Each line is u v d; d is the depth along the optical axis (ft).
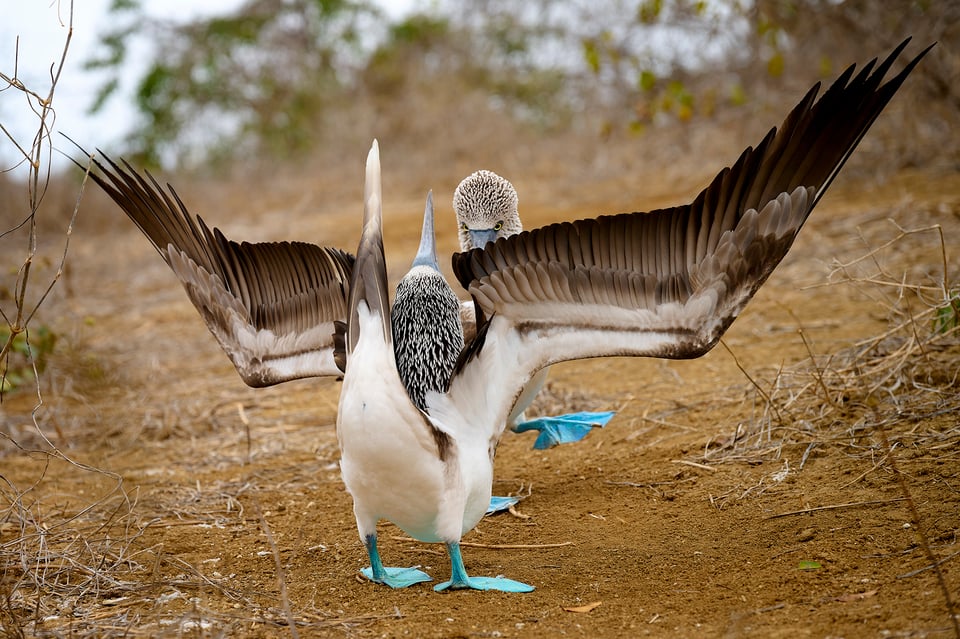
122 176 25.64
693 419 38.17
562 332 24.22
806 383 37.68
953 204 60.49
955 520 26.40
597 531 30.25
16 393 50.55
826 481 30.78
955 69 71.05
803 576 24.99
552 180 102.73
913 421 33.17
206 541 31.32
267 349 25.99
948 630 20.88
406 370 25.96
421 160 123.03
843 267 38.32
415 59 145.18
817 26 77.15
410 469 22.85
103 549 29.25
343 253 24.63
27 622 24.71
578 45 111.04
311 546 30.58
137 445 42.22
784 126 21.01
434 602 25.40
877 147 75.51
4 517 31.58
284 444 41.04
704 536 28.71
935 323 38.11
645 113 84.23
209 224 104.42
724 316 22.16
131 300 71.97
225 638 23.39
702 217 22.13
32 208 28.76
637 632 22.99
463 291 57.82
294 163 134.72
